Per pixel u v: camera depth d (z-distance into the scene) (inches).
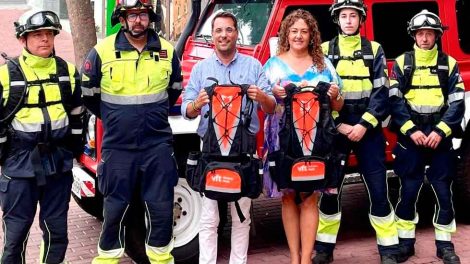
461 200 244.5
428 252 218.4
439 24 195.2
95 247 229.1
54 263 174.7
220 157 169.0
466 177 241.1
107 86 167.0
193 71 179.3
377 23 228.4
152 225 173.3
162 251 174.7
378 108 190.2
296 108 175.8
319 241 206.7
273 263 211.2
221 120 167.8
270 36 212.1
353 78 191.9
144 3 163.0
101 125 195.5
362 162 198.7
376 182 197.6
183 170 202.8
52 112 165.0
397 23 231.1
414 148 201.6
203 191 169.3
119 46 166.6
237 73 175.9
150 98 168.4
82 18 338.0
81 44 340.2
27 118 162.9
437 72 197.9
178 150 203.8
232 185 166.2
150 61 168.1
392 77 202.1
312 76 181.0
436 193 205.0
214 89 167.5
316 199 185.6
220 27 172.1
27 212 167.6
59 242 175.0
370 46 194.2
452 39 238.1
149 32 169.6
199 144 205.8
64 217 173.9
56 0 997.2
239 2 232.7
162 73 169.5
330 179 179.8
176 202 202.8
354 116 193.0
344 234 242.7
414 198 207.2
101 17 703.7
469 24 242.1
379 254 209.9
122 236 174.7
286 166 176.7
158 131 170.9
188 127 200.4
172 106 187.3
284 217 188.4
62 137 167.5
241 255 181.5
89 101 168.9
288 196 186.5
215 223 180.7
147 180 171.8
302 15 180.9
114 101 167.5
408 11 232.7
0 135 162.7
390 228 201.0
